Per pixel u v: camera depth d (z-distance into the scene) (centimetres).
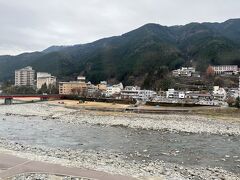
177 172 3138
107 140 5681
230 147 5156
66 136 6106
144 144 5303
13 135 6038
